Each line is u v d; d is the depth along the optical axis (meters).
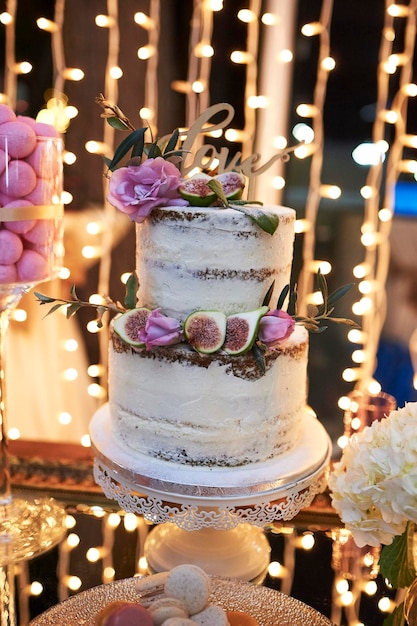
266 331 1.47
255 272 1.50
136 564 1.55
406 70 2.50
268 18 2.45
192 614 1.19
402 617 1.35
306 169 2.86
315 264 2.85
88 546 1.61
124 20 2.62
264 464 1.54
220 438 1.50
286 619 1.26
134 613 1.12
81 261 2.85
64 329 2.93
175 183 1.50
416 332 2.93
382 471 1.25
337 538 1.66
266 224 1.45
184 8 2.62
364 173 2.86
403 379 3.00
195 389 1.47
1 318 1.72
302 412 1.66
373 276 2.93
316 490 1.58
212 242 1.46
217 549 1.59
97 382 3.00
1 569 1.52
